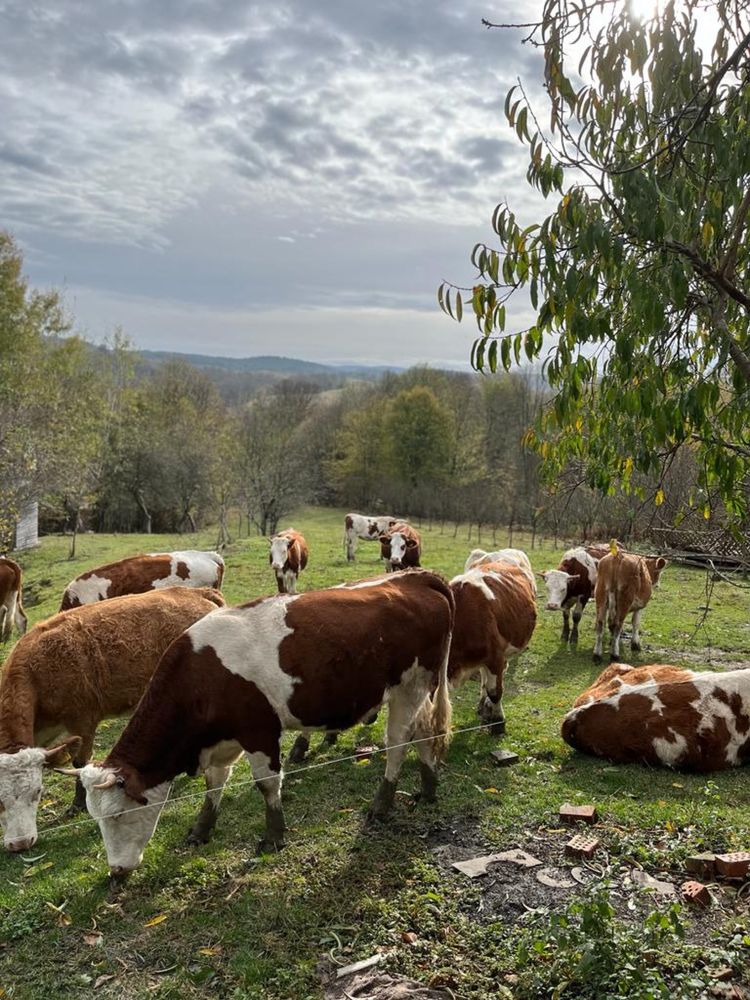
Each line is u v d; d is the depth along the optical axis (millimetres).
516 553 10680
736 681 6879
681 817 5793
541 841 5609
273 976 4258
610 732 7023
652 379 3568
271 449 34312
